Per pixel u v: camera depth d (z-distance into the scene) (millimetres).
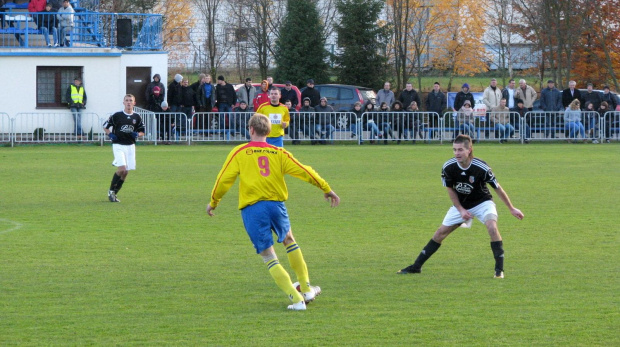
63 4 50094
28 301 12742
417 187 27312
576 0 70125
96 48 48969
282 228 12539
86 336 10914
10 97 48062
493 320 11672
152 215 21547
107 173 31391
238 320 11711
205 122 46031
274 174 12422
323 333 11047
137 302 12719
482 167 14195
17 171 31891
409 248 17188
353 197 24953
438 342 10641
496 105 47312
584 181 29016
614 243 17609
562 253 16594
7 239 18016
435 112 46562
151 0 77438
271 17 81750
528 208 22688
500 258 14469
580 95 48625
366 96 54500
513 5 75875
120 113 23828
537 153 40469
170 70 84250
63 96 48844
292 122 45438
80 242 17703
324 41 74062
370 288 13688
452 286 13820
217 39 83938
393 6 75938
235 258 16141
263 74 78938
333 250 16984
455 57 84688
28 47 48344
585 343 10594
